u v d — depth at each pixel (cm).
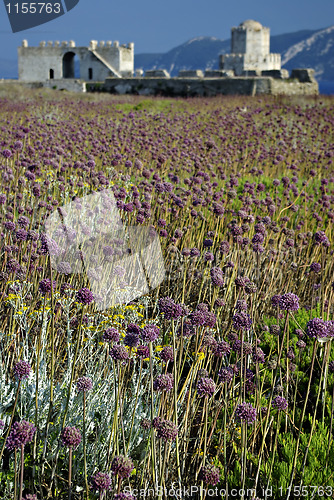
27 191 668
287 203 818
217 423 368
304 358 463
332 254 633
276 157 1178
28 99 2803
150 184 764
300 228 711
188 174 970
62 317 429
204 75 5388
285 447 344
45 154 854
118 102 3034
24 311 389
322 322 292
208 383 290
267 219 602
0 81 5497
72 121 1577
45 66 6347
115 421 282
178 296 509
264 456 344
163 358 299
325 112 2189
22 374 277
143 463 312
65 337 425
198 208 722
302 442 353
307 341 486
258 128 1712
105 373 390
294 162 1191
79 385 277
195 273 560
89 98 3375
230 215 727
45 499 300
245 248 563
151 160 1027
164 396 300
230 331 459
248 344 322
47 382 371
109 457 301
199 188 710
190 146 1188
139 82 5022
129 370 395
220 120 1848
